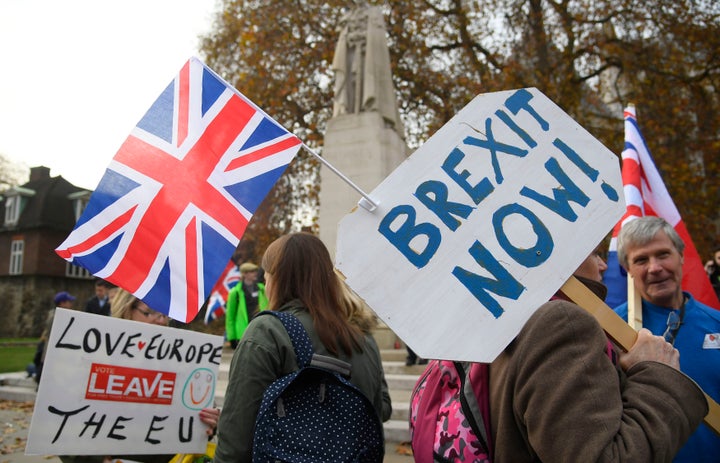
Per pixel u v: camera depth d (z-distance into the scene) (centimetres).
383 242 145
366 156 949
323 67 1936
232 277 1167
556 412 116
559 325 125
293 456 158
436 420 148
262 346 179
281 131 236
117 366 224
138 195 222
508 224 145
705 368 212
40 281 4134
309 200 1991
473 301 138
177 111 235
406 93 1977
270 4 1892
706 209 1617
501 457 130
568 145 152
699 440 197
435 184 149
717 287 529
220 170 231
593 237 143
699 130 1703
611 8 1745
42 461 520
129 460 243
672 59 1692
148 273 216
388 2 1866
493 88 1698
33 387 959
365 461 170
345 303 208
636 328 225
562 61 1786
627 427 115
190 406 242
